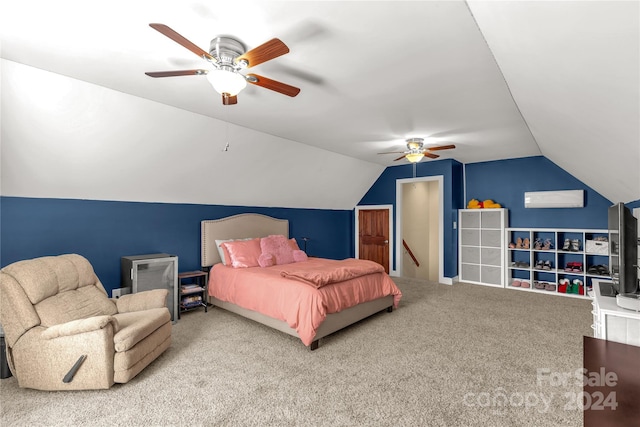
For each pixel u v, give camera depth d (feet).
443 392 7.50
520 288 18.11
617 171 10.38
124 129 10.81
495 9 4.87
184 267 15.05
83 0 5.59
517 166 19.20
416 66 8.00
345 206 23.89
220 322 12.54
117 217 12.91
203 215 15.81
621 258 7.05
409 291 17.72
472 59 7.61
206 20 6.17
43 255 11.08
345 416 6.63
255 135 14.10
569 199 16.99
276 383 7.94
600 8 3.55
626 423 2.73
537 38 5.05
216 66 7.06
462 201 21.24
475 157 19.20
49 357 7.41
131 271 11.80
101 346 7.42
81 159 10.82
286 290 10.71
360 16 6.00
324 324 10.36
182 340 10.71
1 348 8.12
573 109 7.38
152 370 8.61
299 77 8.68
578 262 17.16
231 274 13.29
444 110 11.19
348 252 24.43
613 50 4.23
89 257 12.16
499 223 18.78
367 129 13.64
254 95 10.00
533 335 11.04
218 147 13.61
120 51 7.46
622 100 5.47
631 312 6.33
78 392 7.52
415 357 9.36
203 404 7.06
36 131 9.45
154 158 12.37
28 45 7.19
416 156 15.12
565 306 14.66
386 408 6.90
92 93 9.43
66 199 11.62
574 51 4.84
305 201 20.71
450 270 19.84
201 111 11.53
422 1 5.52
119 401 7.16
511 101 10.25
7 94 8.44
